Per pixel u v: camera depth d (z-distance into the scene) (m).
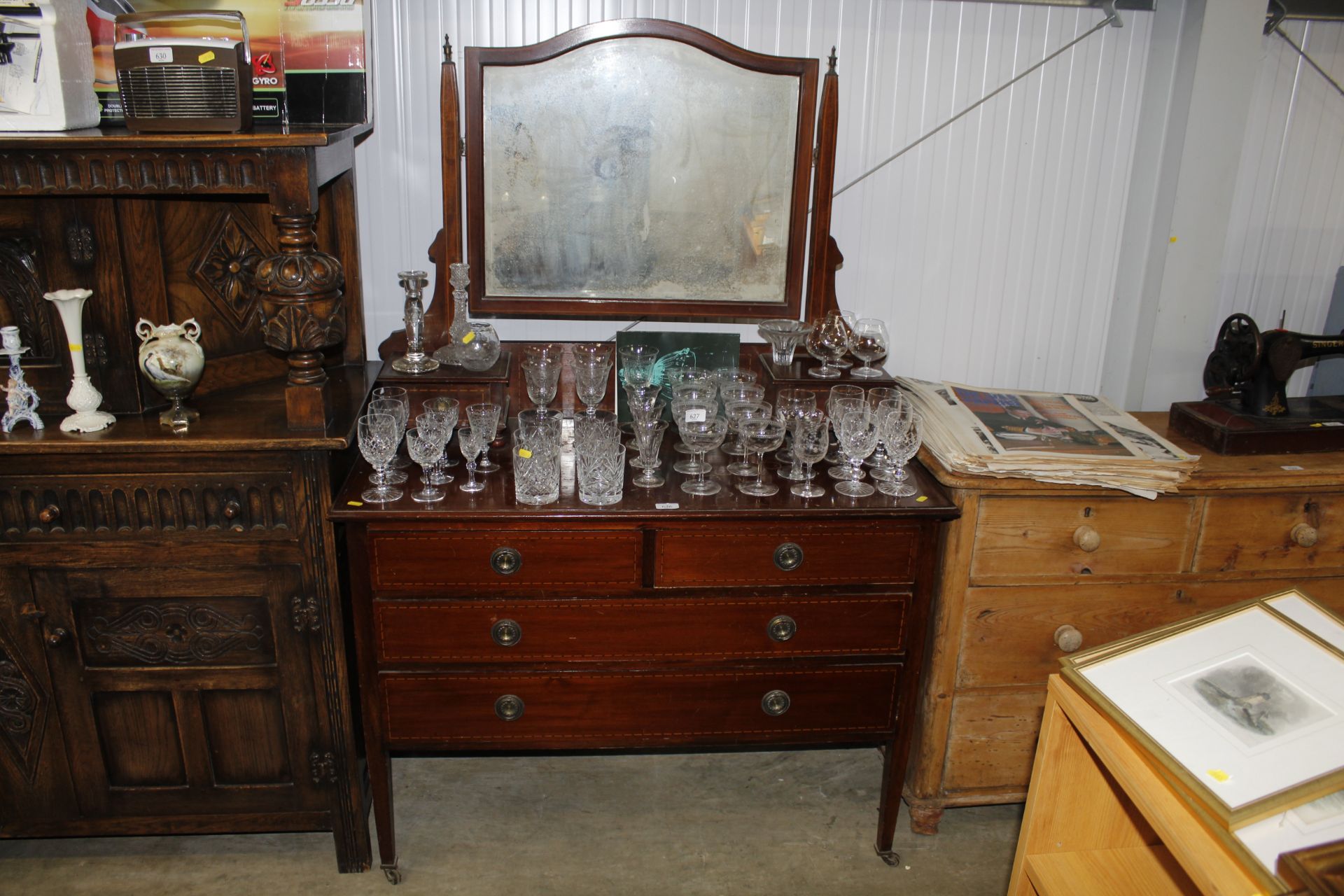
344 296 2.04
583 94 2.06
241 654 1.88
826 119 2.08
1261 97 2.33
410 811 2.22
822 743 2.00
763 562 1.83
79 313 1.73
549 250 2.15
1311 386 2.59
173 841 2.12
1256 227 2.43
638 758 2.43
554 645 1.86
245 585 1.83
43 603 1.80
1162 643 1.34
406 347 2.15
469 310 2.17
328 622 1.85
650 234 2.16
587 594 1.84
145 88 1.61
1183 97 2.21
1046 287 2.42
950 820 2.25
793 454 1.94
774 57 2.06
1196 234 2.30
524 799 2.27
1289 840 1.06
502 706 1.89
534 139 2.08
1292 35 2.28
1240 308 2.50
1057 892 1.43
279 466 1.75
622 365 2.11
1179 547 2.01
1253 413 2.17
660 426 1.97
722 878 2.05
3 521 1.74
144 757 1.94
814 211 2.15
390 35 2.11
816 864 2.10
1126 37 2.25
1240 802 1.08
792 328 2.11
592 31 2.02
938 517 1.82
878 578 1.87
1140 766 1.23
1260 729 1.18
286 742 1.95
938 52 2.21
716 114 2.09
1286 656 1.28
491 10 2.11
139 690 1.88
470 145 2.07
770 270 2.20
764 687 1.93
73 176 1.61
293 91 1.99
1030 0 2.17
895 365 2.46
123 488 1.74
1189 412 2.19
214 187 1.64
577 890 2.01
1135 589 2.04
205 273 1.95
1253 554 2.04
